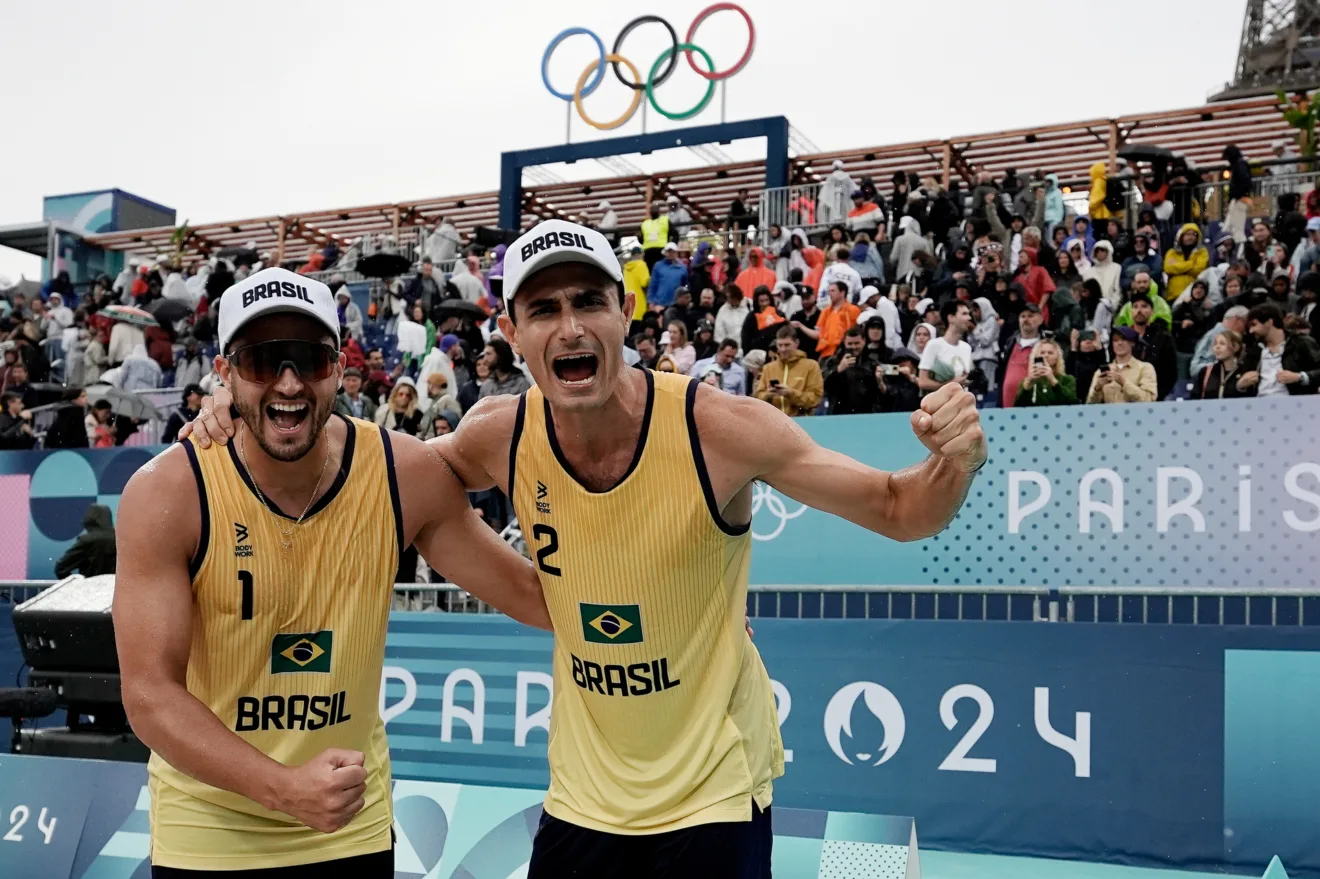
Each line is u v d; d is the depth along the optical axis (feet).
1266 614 19.53
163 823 8.24
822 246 38.83
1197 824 16.34
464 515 8.85
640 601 8.05
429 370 33.27
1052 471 22.75
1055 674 17.22
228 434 7.86
